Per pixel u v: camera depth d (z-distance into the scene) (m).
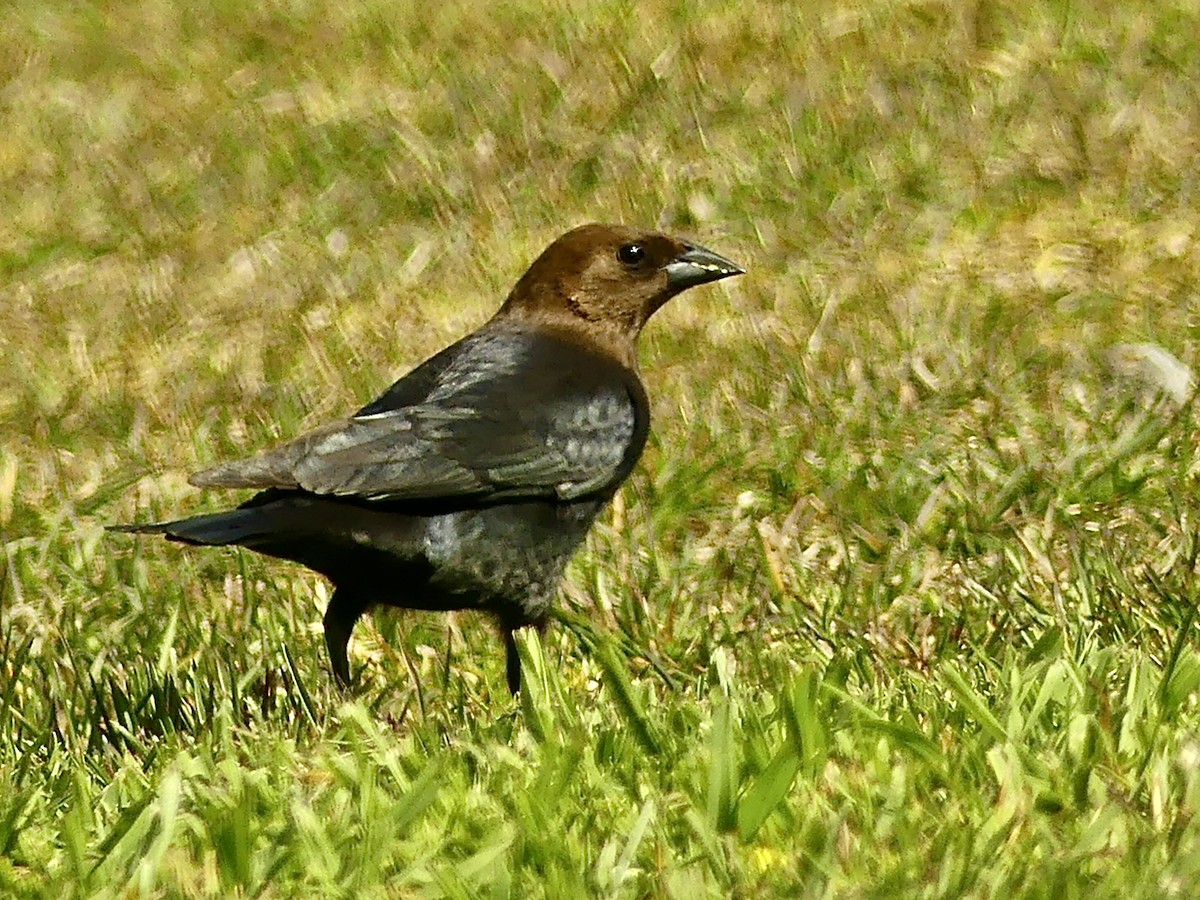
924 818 6.90
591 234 10.55
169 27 23.55
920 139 17.98
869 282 15.40
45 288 17.88
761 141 18.45
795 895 6.36
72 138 21.00
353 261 17.56
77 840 7.00
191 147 20.36
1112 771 7.24
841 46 19.95
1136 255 15.49
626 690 7.93
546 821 6.98
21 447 14.30
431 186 18.72
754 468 12.17
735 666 9.55
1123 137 17.59
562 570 9.91
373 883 6.66
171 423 14.35
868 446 12.42
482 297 16.44
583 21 21.45
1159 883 6.18
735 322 14.91
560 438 9.80
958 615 10.04
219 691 9.37
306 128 20.28
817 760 7.41
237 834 6.78
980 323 14.27
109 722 9.03
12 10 24.45
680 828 7.00
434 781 7.14
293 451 9.08
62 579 11.60
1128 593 9.91
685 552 11.27
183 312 16.92
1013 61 19.12
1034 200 16.77
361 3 23.25
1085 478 11.49
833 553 11.20
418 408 9.62
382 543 9.20
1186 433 11.99
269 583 11.05
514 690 9.77
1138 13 19.88
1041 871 6.29
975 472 11.69
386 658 10.20
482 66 20.92
